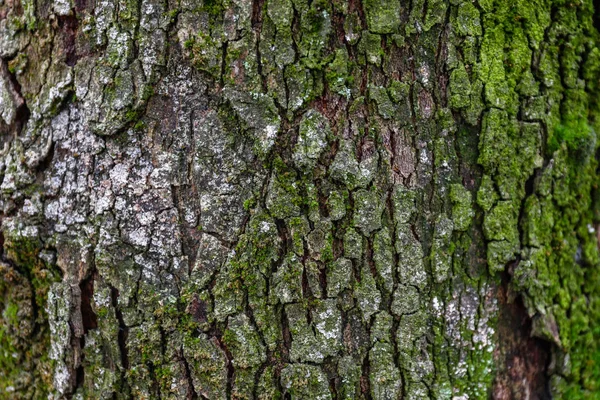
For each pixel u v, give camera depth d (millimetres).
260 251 687
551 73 723
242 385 691
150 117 688
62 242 708
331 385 698
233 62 680
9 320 739
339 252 694
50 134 708
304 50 681
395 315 701
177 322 692
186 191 690
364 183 691
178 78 685
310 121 684
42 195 714
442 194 704
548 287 731
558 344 737
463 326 712
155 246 692
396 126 695
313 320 693
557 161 728
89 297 707
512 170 712
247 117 682
